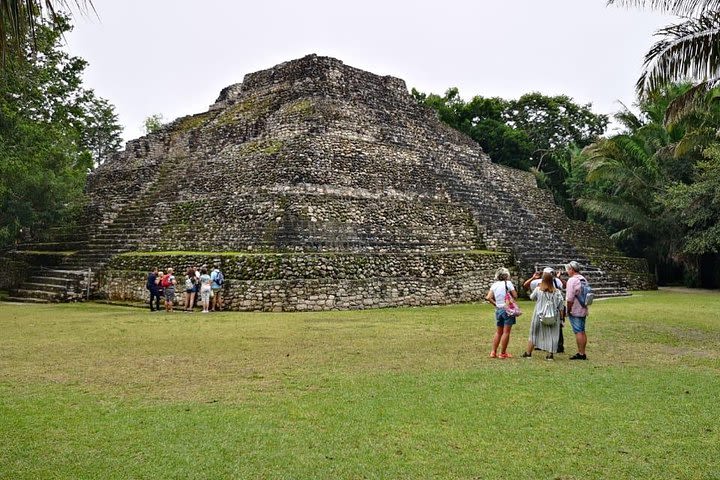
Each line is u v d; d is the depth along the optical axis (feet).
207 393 24.04
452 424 20.12
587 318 49.98
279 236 60.39
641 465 16.75
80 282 68.33
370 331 41.68
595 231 102.83
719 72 41.47
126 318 49.80
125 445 17.89
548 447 18.08
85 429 19.29
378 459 17.03
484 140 131.03
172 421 20.13
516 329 43.37
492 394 24.00
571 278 32.78
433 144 90.17
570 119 156.76
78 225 86.12
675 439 18.83
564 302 34.42
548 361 31.30
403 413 21.25
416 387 25.04
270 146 75.20
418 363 30.45
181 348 34.58
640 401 23.09
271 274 55.47
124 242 75.87
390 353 33.24
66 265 76.23
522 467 16.56
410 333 40.86
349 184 70.74
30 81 67.10
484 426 19.94
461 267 67.46
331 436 18.81
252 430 19.27
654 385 25.72
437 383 25.81
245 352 33.32
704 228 91.86
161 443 18.07
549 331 32.07
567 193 139.23
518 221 85.35
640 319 49.37
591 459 17.17
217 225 67.31
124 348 34.53
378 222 68.28
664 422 20.49
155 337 38.78
